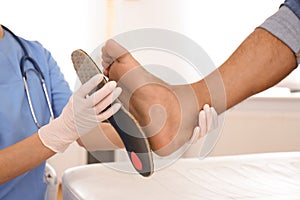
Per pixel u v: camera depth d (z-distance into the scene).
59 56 2.63
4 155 1.07
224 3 2.69
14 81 1.34
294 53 1.09
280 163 1.55
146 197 1.18
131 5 2.64
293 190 1.30
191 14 2.68
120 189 1.24
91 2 2.62
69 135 1.06
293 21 1.09
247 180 1.38
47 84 1.46
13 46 1.42
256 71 1.09
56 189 1.45
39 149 1.08
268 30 1.10
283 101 2.74
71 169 1.38
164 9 2.66
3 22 2.57
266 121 2.75
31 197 1.34
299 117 2.76
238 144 2.75
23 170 1.10
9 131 1.27
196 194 1.23
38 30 2.60
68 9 2.61
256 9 2.70
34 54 1.48
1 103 1.27
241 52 1.11
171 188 1.26
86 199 1.17
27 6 2.58
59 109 1.46
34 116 1.34
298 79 2.82
